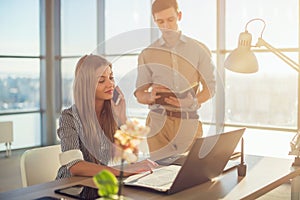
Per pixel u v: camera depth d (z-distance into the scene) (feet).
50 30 23.17
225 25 16.83
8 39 21.74
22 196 4.82
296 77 15.07
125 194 4.83
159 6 8.48
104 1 20.66
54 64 23.44
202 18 17.16
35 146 23.26
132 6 19.33
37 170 6.39
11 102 22.11
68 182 5.44
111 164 6.14
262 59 15.83
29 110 22.97
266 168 6.22
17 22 22.07
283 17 15.30
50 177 6.55
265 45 7.41
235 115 16.78
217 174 5.56
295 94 15.15
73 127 6.21
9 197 4.77
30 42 22.76
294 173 6.03
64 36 22.91
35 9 22.90
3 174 17.63
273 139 15.88
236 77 16.58
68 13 22.57
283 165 6.43
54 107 23.45
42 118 23.58
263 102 16.01
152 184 5.10
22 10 22.26
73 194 4.87
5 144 21.58
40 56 23.31
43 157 6.52
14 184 16.05
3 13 21.44
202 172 5.16
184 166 4.75
